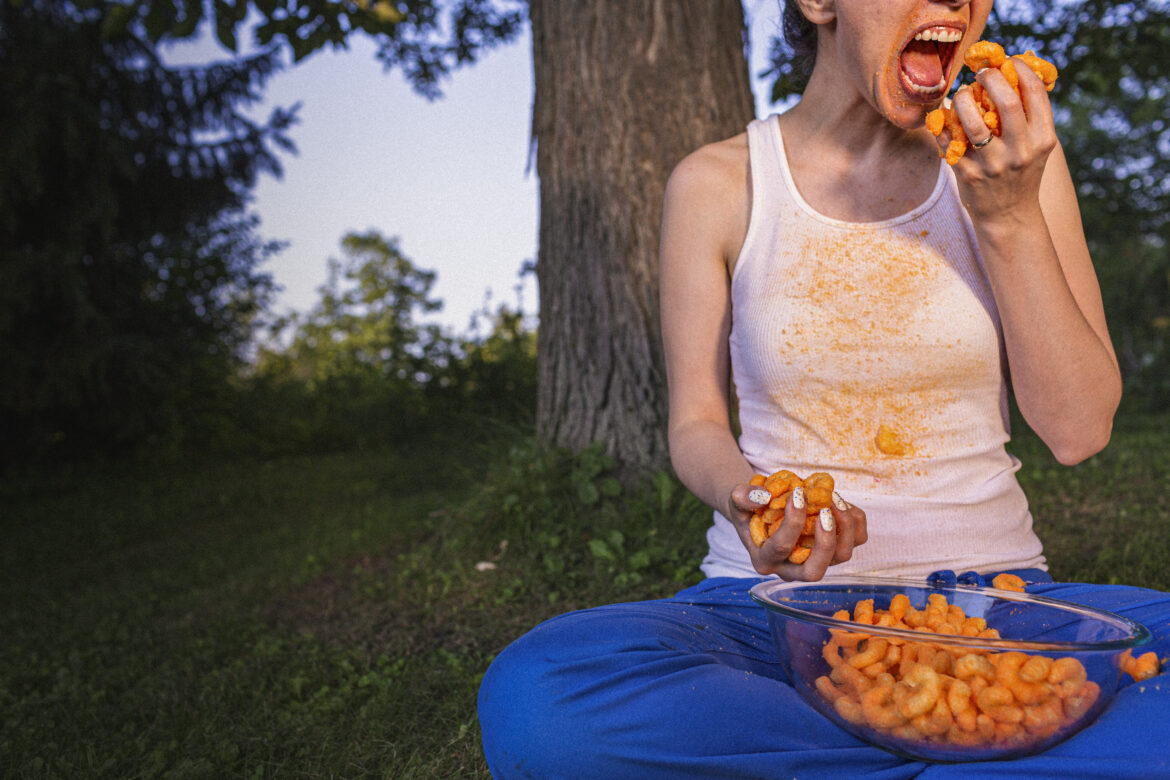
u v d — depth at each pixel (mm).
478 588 3490
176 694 2742
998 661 941
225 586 4582
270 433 14453
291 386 16234
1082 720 933
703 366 1610
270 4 5328
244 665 3061
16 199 10969
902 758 1021
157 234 13820
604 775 1030
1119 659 959
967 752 955
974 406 1430
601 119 4215
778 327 1456
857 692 1006
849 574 1345
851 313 1415
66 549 6750
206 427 14102
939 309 1389
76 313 11328
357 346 32469
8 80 11156
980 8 1258
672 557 3375
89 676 3178
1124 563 3023
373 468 10500
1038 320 1220
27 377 11156
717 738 1013
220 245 15156
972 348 1389
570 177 4289
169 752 2221
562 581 3418
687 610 1341
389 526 5496
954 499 1409
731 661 1268
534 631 1196
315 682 2713
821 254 1444
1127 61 6426
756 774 1011
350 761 2035
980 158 1120
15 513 8680
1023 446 6156
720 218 1591
